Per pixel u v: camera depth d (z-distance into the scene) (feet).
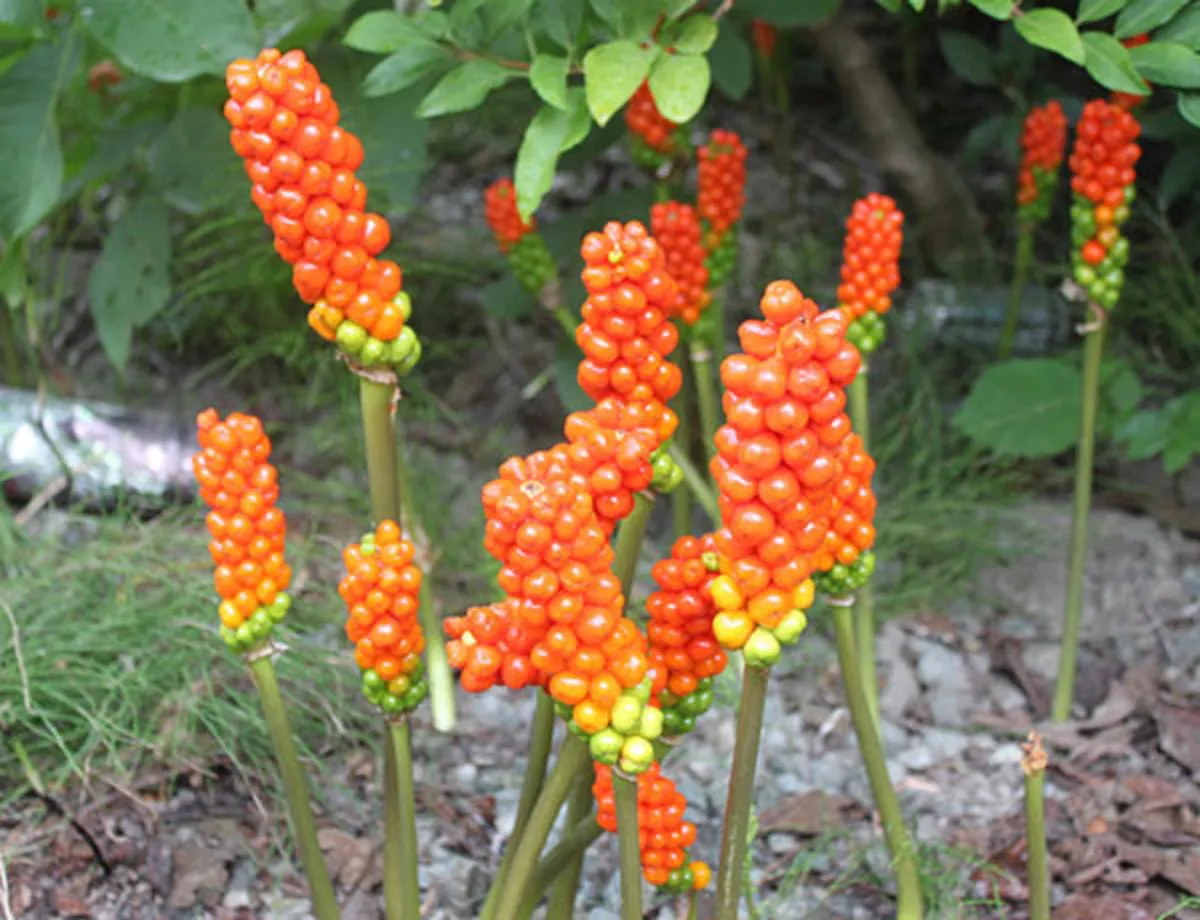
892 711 8.80
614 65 5.91
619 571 5.47
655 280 4.91
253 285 10.91
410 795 5.66
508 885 5.38
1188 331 11.10
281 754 5.69
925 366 11.30
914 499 10.19
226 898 7.17
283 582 5.43
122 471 9.86
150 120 10.28
